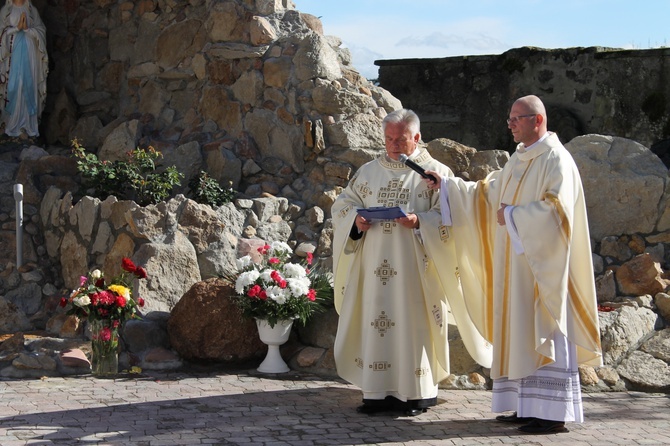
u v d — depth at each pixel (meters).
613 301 8.02
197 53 9.96
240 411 6.39
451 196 6.48
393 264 6.52
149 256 7.98
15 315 8.38
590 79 11.25
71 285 8.66
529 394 6.00
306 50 9.28
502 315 6.20
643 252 8.34
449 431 6.02
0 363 7.30
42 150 9.82
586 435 5.94
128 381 7.17
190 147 9.37
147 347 7.63
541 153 6.17
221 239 8.30
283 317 7.37
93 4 10.83
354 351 6.75
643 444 5.73
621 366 7.26
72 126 10.68
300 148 9.20
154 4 10.38
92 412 6.29
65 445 5.59
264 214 8.70
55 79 10.96
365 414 6.41
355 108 9.22
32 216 9.19
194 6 10.03
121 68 10.63
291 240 8.78
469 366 7.23
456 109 12.09
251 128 9.41
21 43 10.23
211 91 9.76
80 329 7.94
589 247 6.21
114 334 7.29
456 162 8.92
